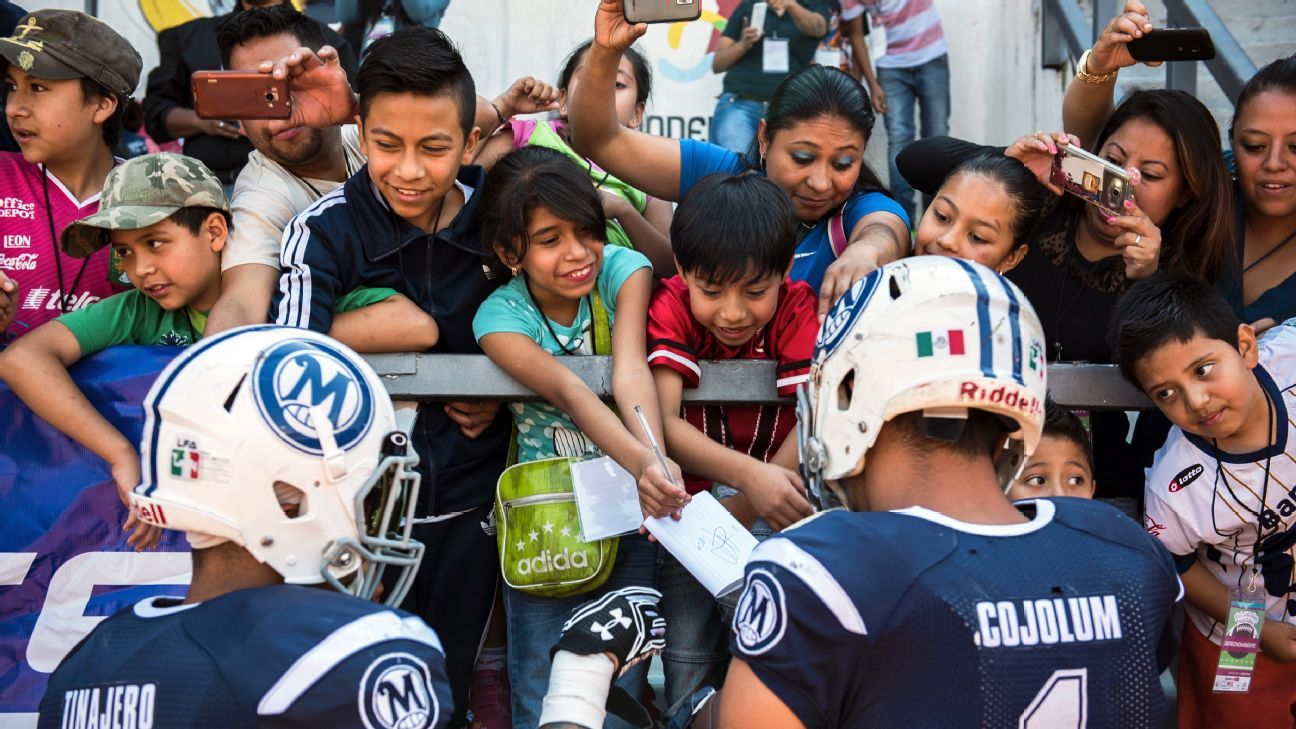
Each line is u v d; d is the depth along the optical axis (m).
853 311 1.75
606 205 3.38
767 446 2.73
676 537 2.32
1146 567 1.67
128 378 2.63
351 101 2.88
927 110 6.08
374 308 2.68
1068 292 3.08
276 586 1.67
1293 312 3.14
